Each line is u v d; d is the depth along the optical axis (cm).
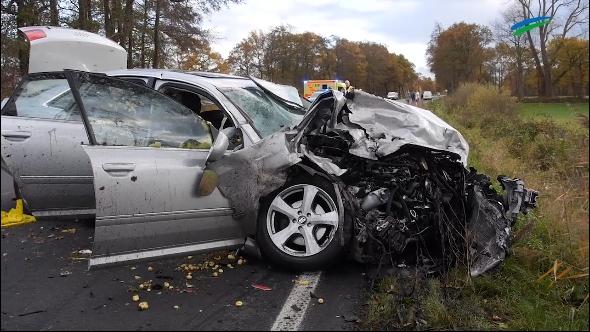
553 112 1194
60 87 513
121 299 368
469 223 429
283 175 420
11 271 416
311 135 449
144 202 376
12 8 1410
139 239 376
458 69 6588
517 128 1474
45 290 380
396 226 418
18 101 495
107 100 412
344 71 7150
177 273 422
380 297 369
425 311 346
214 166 417
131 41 2256
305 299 375
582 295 380
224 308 357
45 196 474
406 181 439
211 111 517
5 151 453
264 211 432
